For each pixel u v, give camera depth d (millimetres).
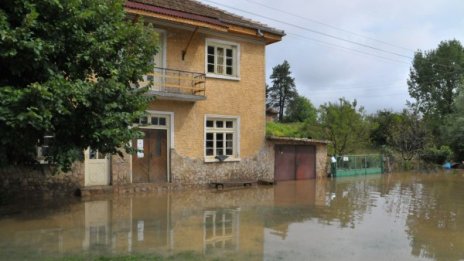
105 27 10422
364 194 16953
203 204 13438
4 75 9305
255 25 19141
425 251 8445
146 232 9414
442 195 17109
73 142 10211
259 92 19750
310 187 18875
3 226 9805
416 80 56031
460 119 35906
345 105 28344
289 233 9609
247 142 19344
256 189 17734
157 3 16812
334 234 9633
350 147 27812
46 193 13867
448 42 53875
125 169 15594
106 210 12000
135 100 10938
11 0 8805
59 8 9242
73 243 8344
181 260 7301
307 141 21797
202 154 17750
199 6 19047
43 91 8414
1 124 8734
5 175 13102
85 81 10055
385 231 10141
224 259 7418
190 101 17281
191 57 17375
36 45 8594
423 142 32500
